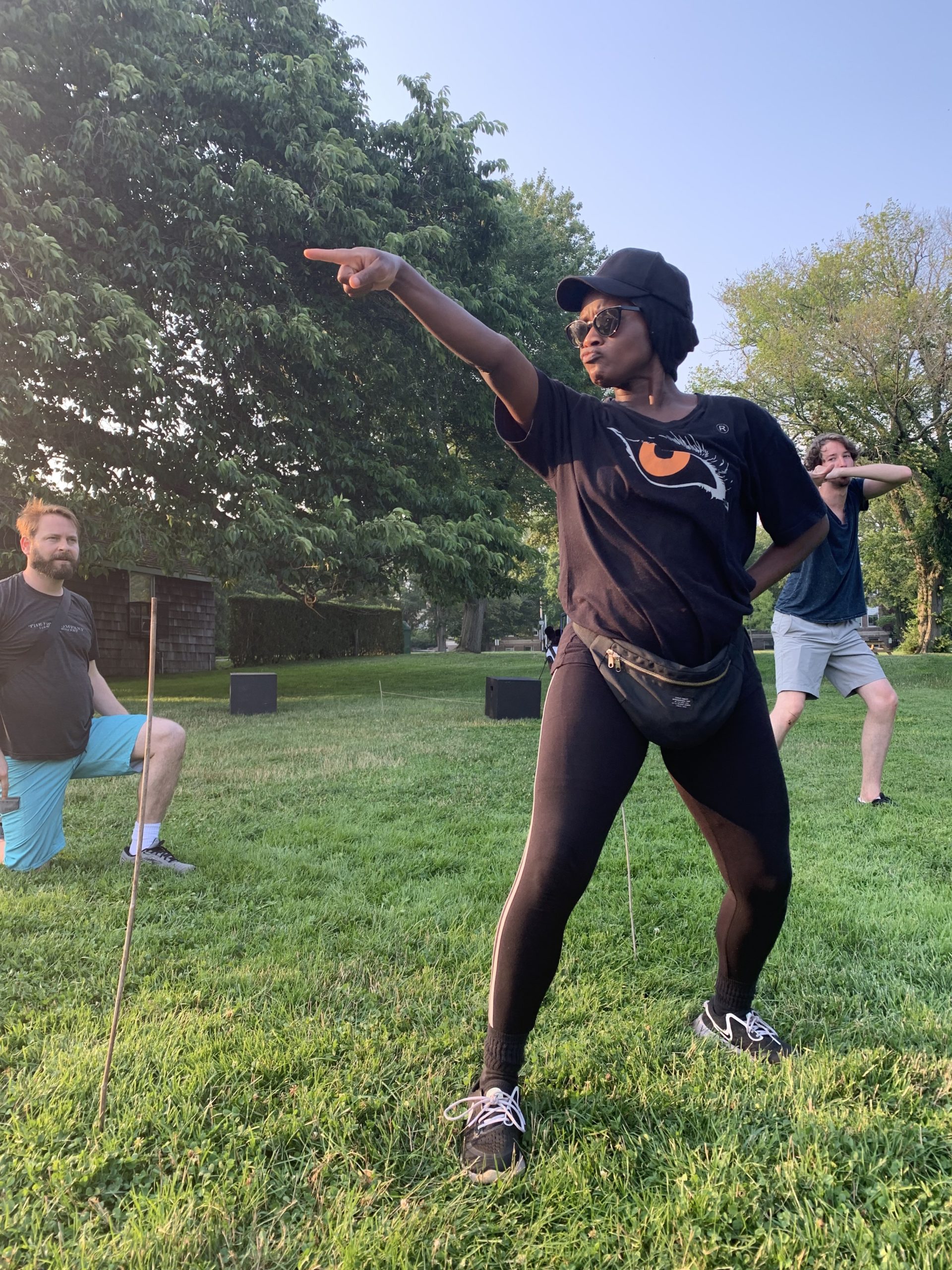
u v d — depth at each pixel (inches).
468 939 115.4
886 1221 58.7
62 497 426.3
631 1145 69.1
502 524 580.4
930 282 967.0
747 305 1069.1
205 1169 65.9
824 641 190.5
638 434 69.7
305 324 453.7
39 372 404.5
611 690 68.7
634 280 71.7
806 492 76.4
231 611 950.4
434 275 524.1
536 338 750.5
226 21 505.7
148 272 435.2
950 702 414.3
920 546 992.9
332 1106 73.9
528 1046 84.4
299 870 148.7
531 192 1154.7
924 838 163.5
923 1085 76.7
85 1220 60.8
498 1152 66.5
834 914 121.6
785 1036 87.4
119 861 154.3
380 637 1209.4
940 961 105.7
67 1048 84.4
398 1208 61.7
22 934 117.9
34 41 402.9
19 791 144.9
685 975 102.2
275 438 512.1
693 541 68.0
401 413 592.4
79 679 148.1
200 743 302.8
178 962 107.0
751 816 72.7
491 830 177.0
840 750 269.4
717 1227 59.4
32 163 379.9
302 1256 56.9
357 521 508.1
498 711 375.2
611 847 160.2
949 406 971.3
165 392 450.9
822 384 1005.8
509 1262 57.2
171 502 471.8
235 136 477.4
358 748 290.0
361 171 527.8
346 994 97.2
